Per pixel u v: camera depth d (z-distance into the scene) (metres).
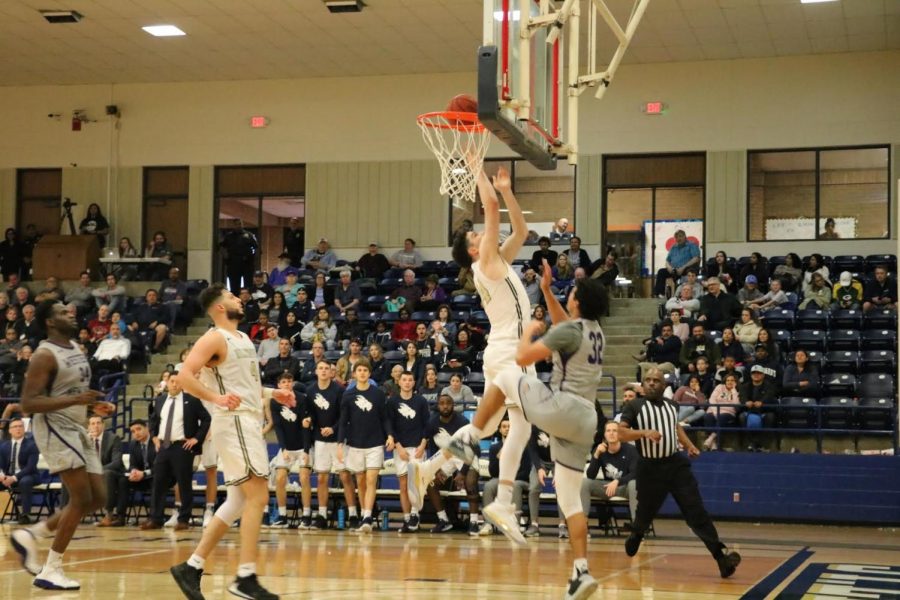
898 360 15.88
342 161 24.86
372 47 22.95
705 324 19.53
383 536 13.16
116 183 25.69
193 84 25.59
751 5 19.92
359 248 24.64
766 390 17.03
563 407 6.39
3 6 20.89
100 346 20.75
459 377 16.62
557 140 9.66
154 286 24.39
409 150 24.59
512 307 6.86
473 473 13.68
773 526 15.78
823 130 22.52
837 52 22.48
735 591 7.77
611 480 13.52
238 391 6.68
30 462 15.38
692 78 23.25
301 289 21.88
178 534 13.16
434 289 21.72
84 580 7.95
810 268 20.59
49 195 25.97
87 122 25.80
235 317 6.85
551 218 23.88
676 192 23.36
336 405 14.29
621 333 21.05
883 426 17.08
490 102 7.96
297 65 24.25
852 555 11.20
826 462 16.16
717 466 16.55
